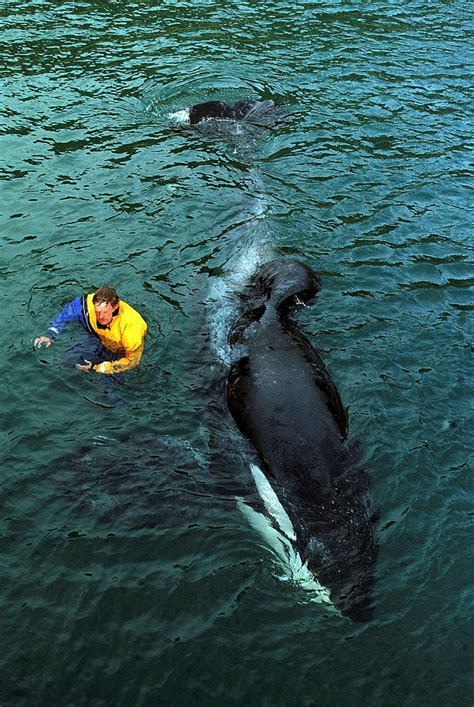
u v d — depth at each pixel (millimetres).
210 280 8531
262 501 5758
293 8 17438
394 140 11938
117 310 7047
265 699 4609
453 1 18281
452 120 12633
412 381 7184
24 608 5012
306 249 9219
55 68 14008
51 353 7262
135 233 9344
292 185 10609
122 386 6938
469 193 10578
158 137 11852
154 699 4559
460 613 5117
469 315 8203
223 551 5457
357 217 9922
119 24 16156
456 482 6137
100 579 5227
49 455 6180
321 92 13477
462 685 4707
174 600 5129
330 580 5230
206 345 7492
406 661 4828
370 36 15969
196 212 9852
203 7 17266
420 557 5484
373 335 7781
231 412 6562
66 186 10352
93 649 4809
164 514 5711
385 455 6328
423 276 8805
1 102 12625
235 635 4941
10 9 16641
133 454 6238
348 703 4602
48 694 4543
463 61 14883
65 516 5664
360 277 8719
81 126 12031
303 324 7867
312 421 6148
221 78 13859
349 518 5625
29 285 8273
